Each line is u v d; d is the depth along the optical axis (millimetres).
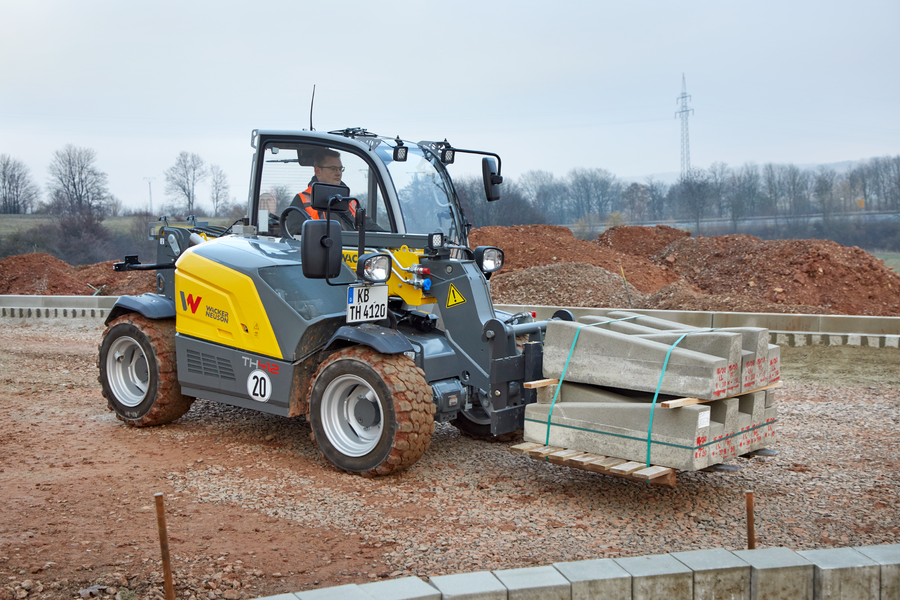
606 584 3193
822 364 9570
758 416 4965
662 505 4922
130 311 6977
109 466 5453
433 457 5988
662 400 4785
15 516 4355
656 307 12930
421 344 5676
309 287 5887
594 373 4961
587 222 43875
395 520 4520
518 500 4977
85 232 35469
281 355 5730
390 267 5551
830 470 5676
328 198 5332
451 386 5680
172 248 7148
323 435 5508
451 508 4777
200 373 6293
